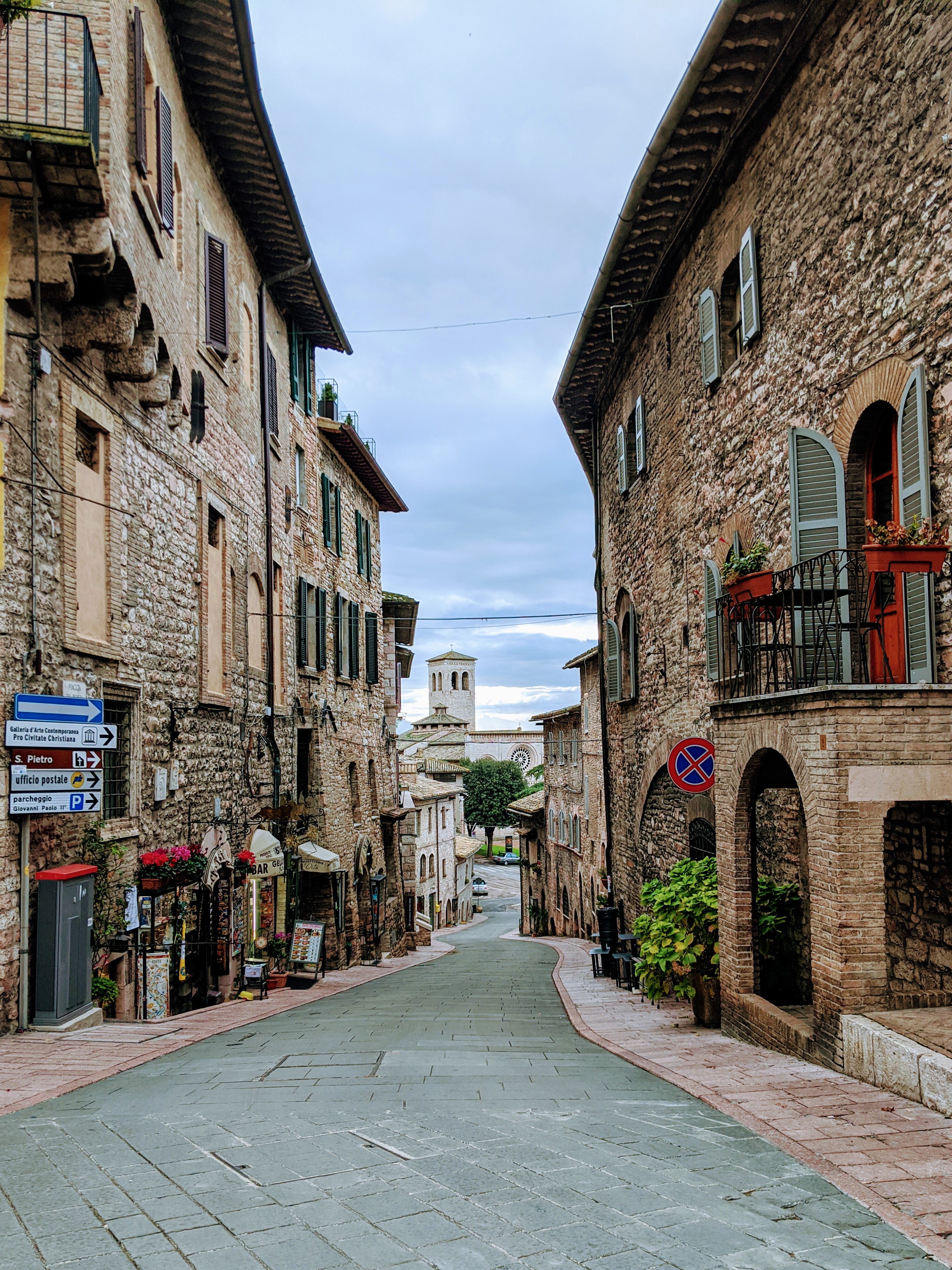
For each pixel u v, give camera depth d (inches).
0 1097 242.7
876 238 319.3
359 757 1010.1
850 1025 256.2
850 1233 148.3
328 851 743.7
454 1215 155.0
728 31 381.7
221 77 510.3
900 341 304.7
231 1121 215.3
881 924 261.7
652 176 490.0
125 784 428.5
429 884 1841.8
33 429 337.7
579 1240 144.7
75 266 343.9
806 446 348.8
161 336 442.9
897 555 265.7
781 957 378.6
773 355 409.4
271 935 664.4
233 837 584.4
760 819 426.9
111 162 352.5
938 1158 184.9
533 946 1154.0
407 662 1485.0
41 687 342.0
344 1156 187.6
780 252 400.2
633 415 696.4
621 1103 239.1
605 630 794.8
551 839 1435.8
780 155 399.2
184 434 512.1
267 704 679.7
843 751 263.7
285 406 775.1
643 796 666.8
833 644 337.4
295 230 669.3
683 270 547.2
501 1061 311.4
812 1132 204.2
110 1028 359.6
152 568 461.4
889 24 311.0
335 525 940.6
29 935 331.6
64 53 323.6
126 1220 152.6
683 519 553.3
